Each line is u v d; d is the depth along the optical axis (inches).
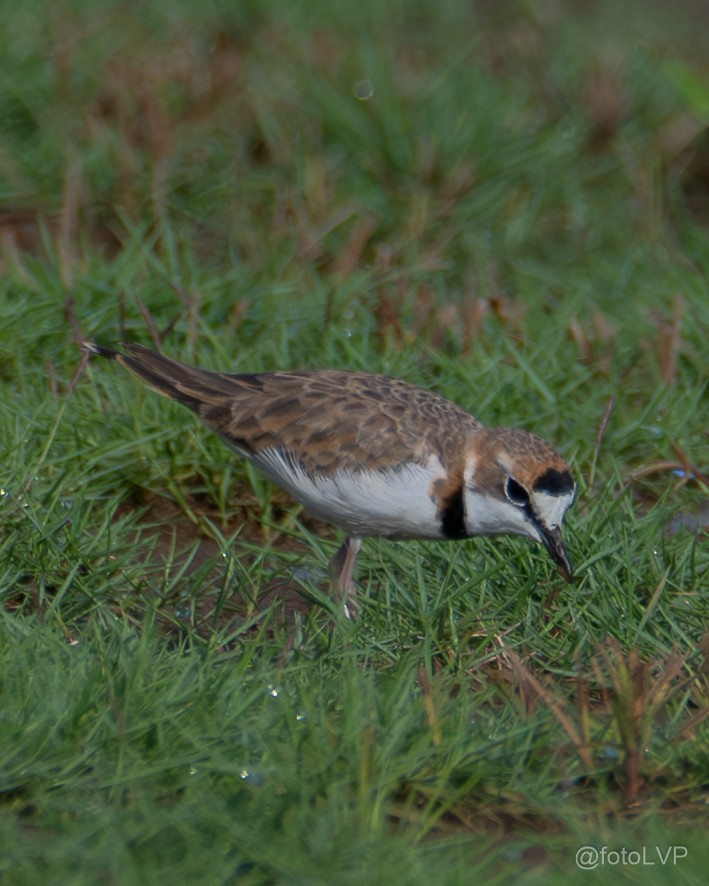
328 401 413.4
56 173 655.8
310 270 605.0
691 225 684.7
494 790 324.2
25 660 345.1
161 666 353.1
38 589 400.8
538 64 783.1
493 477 395.9
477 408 507.5
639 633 389.1
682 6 913.5
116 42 760.3
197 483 481.7
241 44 759.1
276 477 423.2
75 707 326.3
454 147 687.7
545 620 404.5
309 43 772.0
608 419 486.9
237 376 436.8
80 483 452.1
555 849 310.0
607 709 363.9
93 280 566.3
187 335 532.7
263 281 590.6
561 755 337.4
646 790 330.3
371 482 400.8
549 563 416.5
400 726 327.6
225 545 424.5
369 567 440.5
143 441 470.3
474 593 410.9
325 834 297.4
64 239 592.7
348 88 716.0
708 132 745.0
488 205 667.4
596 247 661.9
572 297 608.1
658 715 360.8
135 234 595.8
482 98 725.9
